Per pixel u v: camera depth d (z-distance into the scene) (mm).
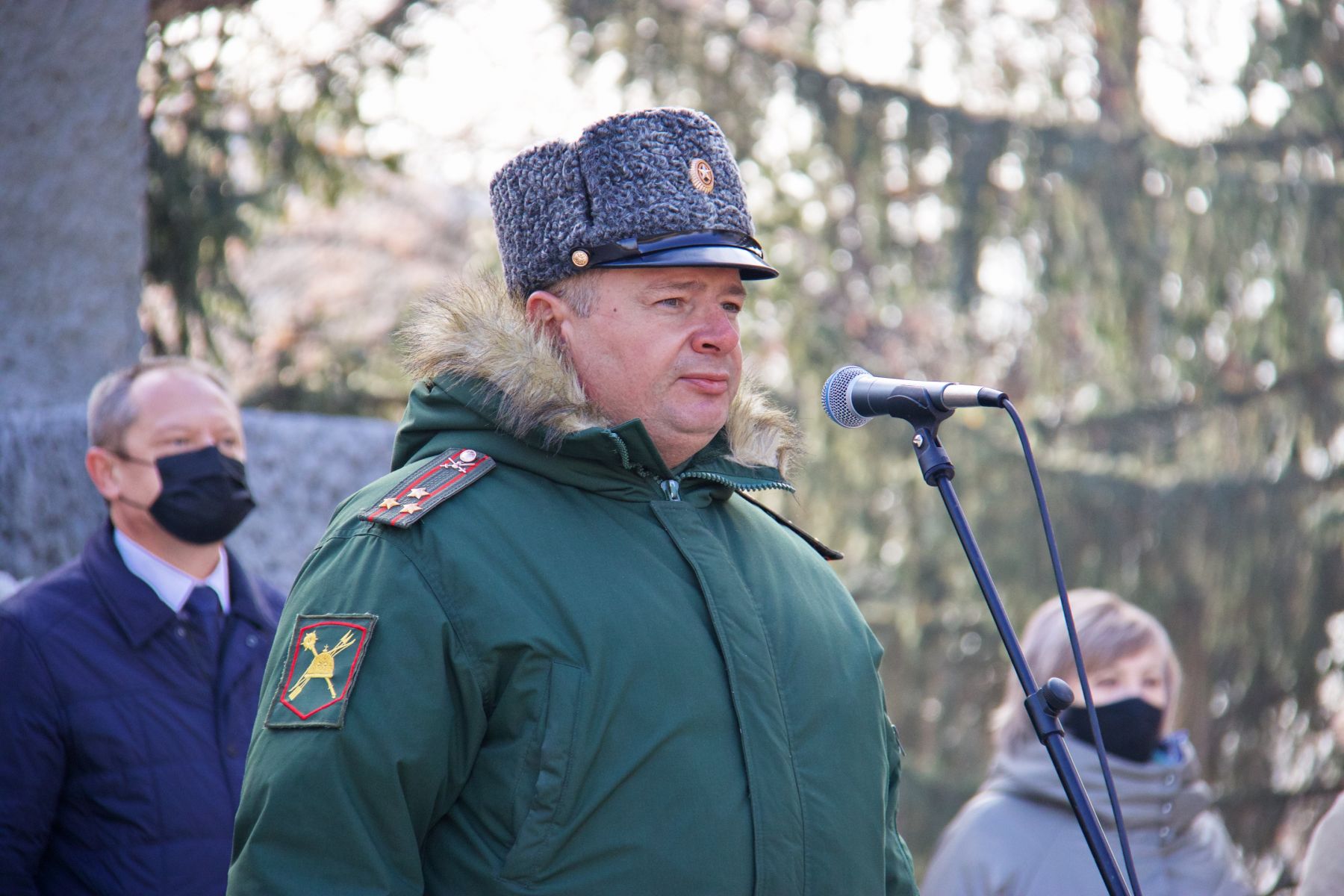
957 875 8289
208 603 7676
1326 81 20922
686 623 4969
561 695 4684
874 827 5215
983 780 22609
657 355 5203
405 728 4633
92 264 11773
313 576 4984
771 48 21047
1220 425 21969
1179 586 21750
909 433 21484
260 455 10641
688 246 5188
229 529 7738
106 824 6996
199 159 16688
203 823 7113
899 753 5863
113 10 11977
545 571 4879
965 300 21438
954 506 5754
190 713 7309
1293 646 21641
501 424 5172
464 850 4734
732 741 4891
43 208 11500
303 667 4754
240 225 16734
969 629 22422
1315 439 21625
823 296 22828
